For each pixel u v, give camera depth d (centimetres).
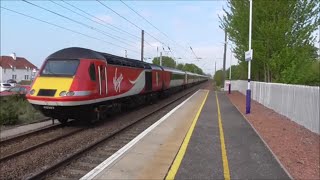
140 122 1922
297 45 2553
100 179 791
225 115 2048
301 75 2498
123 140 1420
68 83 1659
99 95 1802
